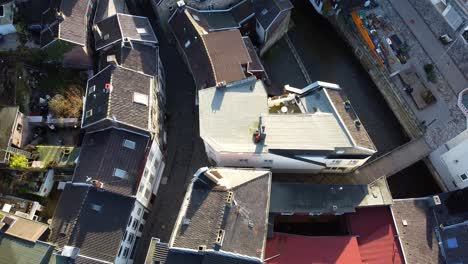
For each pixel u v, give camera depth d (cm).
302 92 5256
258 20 5988
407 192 5603
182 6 5684
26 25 5797
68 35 5444
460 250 4566
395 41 6200
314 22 6788
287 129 4756
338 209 4753
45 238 4475
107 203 4597
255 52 5838
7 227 4456
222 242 3972
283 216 5112
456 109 5731
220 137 4769
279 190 4884
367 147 4709
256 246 4044
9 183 5075
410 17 6350
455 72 5969
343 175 5456
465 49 5978
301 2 6912
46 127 5544
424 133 5641
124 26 5569
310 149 4606
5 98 5525
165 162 5650
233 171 4556
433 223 4841
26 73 5647
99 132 4903
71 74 5809
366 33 6238
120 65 5319
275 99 5319
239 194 4275
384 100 6219
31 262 4294
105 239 4444
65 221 4506
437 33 6216
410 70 5997
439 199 4853
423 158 5722
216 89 5047
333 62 6494
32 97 5631
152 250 4456
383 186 4934
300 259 4575
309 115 4844
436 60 6062
